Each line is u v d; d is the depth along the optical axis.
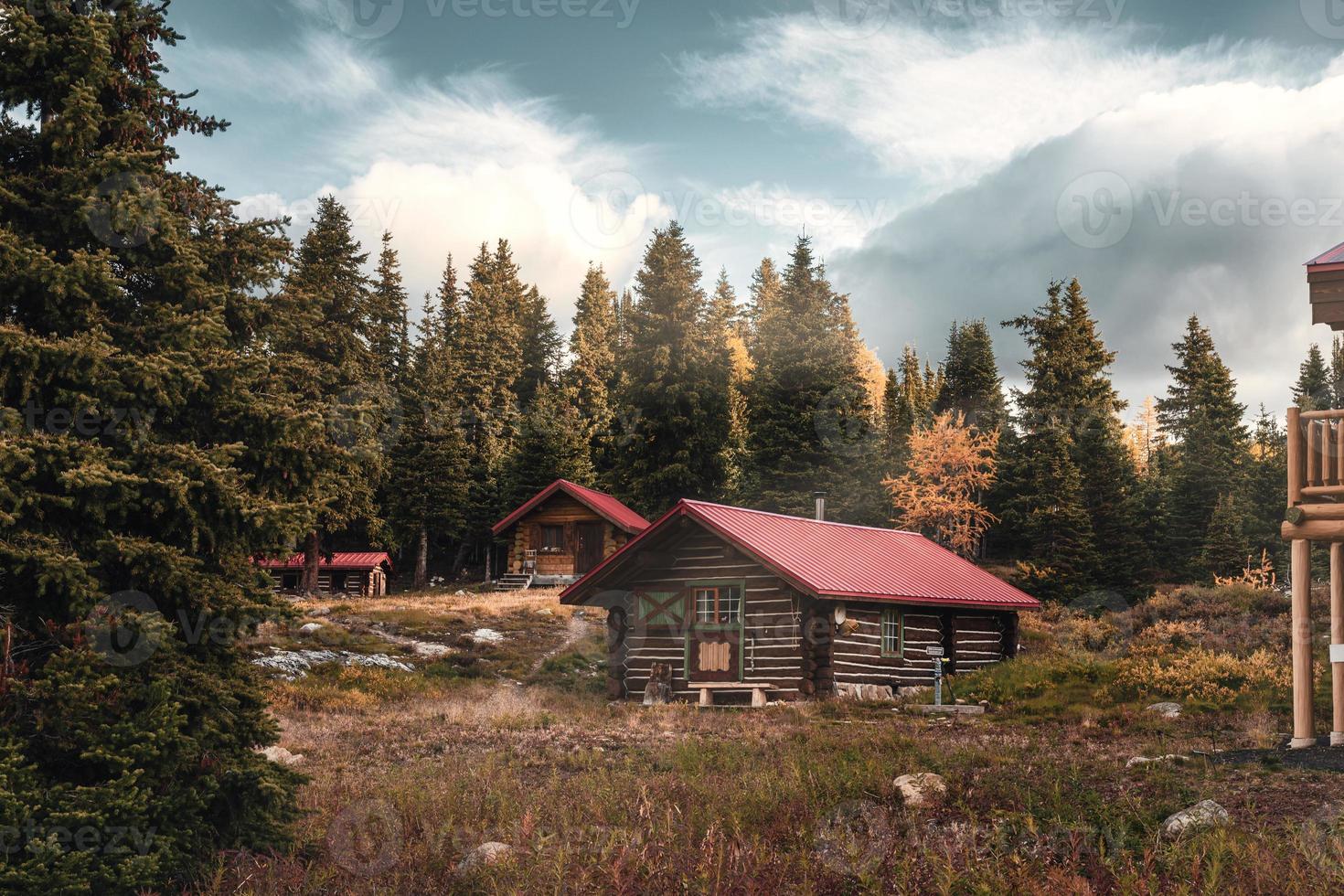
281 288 10.23
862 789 11.23
